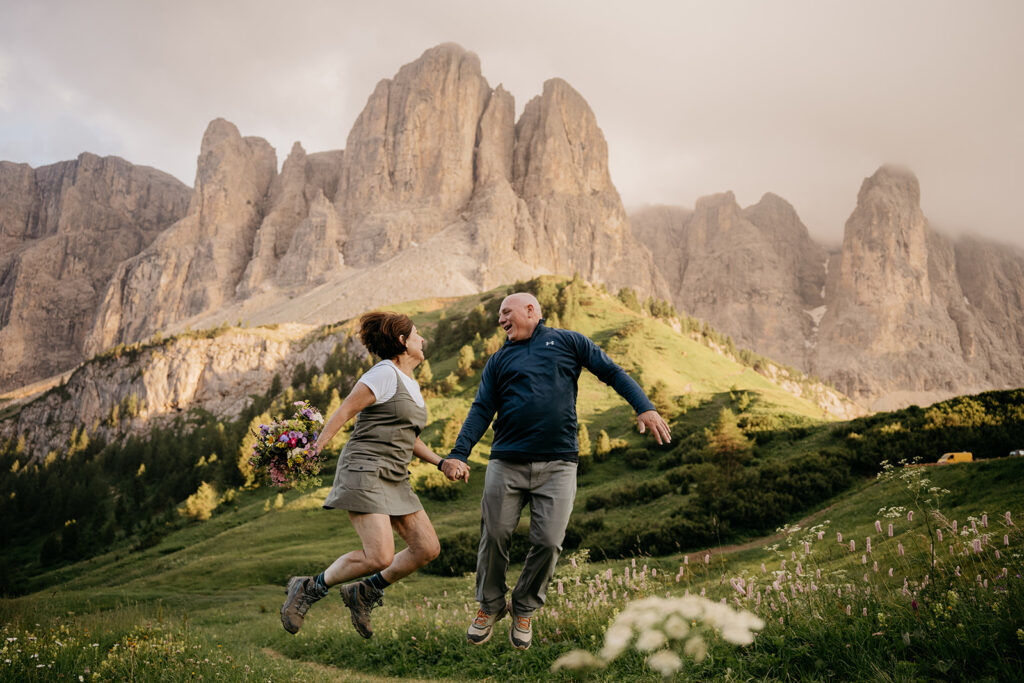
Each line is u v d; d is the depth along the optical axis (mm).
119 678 5820
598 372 4941
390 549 4594
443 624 11141
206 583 45938
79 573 73938
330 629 15055
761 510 36438
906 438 43469
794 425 65875
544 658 7715
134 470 140375
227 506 85875
